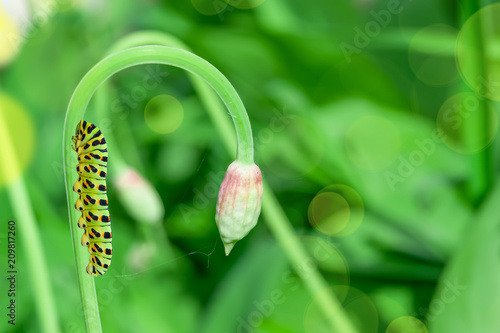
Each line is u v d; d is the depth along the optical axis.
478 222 0.47
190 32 0.71
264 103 0.71
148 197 0.46
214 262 0.60
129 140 0.66
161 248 0.58
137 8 0.74
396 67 0.75
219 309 0.51
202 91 0.49
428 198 0.60
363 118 0.67
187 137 0.69
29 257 0.47
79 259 0.38
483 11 0.53
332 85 0.75
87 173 0.37
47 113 0.69
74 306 0.54
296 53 0.72
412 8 0.75
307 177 0.65
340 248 0.58
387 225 0.59
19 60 0.67
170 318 0.54
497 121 0.56
